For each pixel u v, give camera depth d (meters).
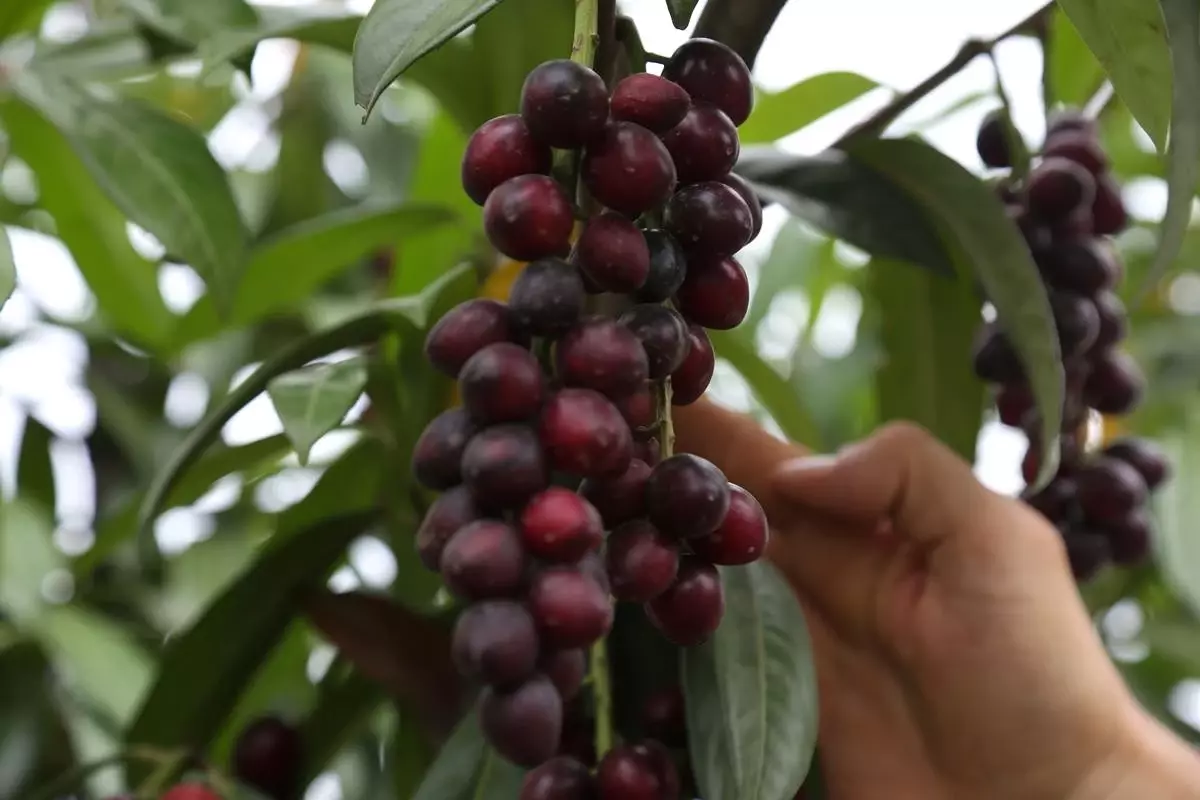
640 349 0.41
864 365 0.92
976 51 0.60
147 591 0.86
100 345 0.91
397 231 0.69
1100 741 0.55
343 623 0.58
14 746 0.71
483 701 0.43
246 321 0.73
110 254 0.75
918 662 0.58
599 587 0.42
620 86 0.41
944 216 0.56
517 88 0.61
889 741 0.60
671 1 0.39
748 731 0.48
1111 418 0.83
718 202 0.41
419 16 0.40
